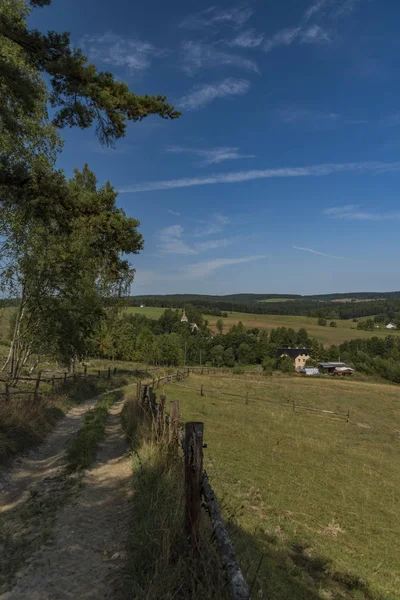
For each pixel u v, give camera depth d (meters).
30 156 14.14
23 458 8.04
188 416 17.67
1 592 3.47
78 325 20.56
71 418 13.31
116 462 7.77
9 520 5.13
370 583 5.78
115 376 33.47
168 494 4.90
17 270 17.08
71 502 5.62
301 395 39.91
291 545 6.43
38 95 8.45
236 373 64.31
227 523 5.16
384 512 9.59
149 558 3.68
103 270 25.88
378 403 42.62
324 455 14.84
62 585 3.58
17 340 19.20
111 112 9.04
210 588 2.92
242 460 11.49
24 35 8.00
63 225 10.45
